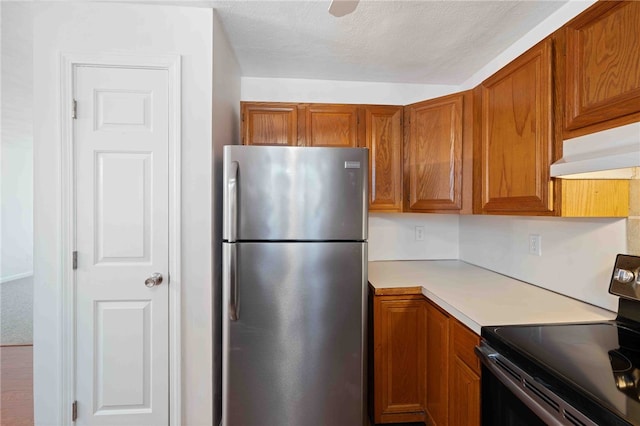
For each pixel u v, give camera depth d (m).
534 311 1.23
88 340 1.47
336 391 1.48
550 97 1.11
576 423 0.70
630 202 1.13
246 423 1.45
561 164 1.02
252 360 1.44
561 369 0.80
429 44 1.79
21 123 3.70
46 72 1.44
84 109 1.46
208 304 1.52
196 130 1.51
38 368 1.45
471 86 2.22
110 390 1.48
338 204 1.47
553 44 1.11
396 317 1.64
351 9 1.20
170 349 1.50
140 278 1.49
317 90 2.29
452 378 1.33
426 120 1.91
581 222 1.35
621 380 0.75
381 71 2.15
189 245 1.51
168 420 1.51
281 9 1.49
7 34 1.77
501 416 0.99
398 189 2.06
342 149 1.47
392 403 1.64
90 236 1.47
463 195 1.72
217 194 1.60
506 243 1.87
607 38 0.90
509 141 1.34
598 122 0.94
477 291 1.53
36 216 1.44
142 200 1.49
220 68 1.63
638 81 0.82
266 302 1.44
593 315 1.19
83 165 1.46
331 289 1.47
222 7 1.49
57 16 1.44
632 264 1.06
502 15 1.51
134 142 1.48
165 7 1.48
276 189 1.45
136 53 1.47
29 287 4.72
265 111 2.01
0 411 1.86
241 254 1.43
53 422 1.46
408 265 2.21
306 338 1.46
